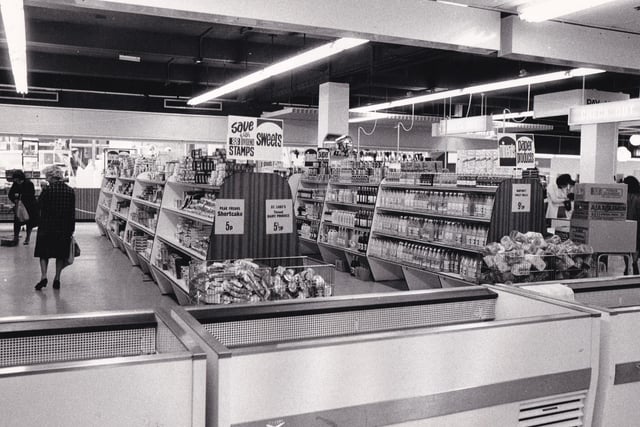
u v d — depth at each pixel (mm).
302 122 20234
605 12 6879
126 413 1924
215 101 19688
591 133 13273
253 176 7043
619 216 7195
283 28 6316
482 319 3436
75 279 9867
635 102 9750
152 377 1952
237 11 5855
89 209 21562
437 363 2406
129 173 13906
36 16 10922
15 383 1781
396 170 10867
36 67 14227
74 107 18047
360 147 21250
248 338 2822
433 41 6781
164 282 8797
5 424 1784
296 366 2145
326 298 3080
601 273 8102
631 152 25250
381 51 12469
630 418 2879
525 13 6504
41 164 20891
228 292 4793
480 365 2500
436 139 22516
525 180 7992
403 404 2348
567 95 13867
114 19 11172
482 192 8305
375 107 15430
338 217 11672
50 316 2578
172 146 21266
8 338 2438
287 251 7238
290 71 16109
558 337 2674
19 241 15008
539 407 2676
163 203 9625
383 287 9852
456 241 8422
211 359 2068
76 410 1858
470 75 14703
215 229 6871
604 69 8203
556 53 7309
